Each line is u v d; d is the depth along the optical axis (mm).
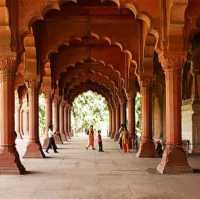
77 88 27875
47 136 17000
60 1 8773
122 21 11891
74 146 19031
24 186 6883
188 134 14008
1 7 8180
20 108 27703
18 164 8562
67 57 15766
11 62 8562
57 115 20500
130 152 15203
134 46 11938
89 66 19297
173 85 8625
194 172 8539
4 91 8570
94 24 11906
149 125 12570
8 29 8430
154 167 9750
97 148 17562
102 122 47062
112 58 15711
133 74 15656
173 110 8617
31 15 8633
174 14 8242
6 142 8531
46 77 15688
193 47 13031
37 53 12125
